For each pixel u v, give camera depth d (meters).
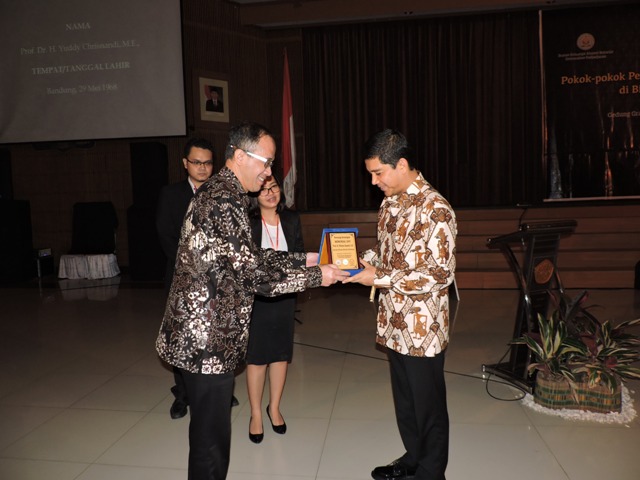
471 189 8.24
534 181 8.04
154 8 7.05
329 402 3.16
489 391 3.26
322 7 7.61
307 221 7.68
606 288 6.36
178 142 7.83
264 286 1.73
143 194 7.41
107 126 7.27
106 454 2.55
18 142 7.41
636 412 2.88
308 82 8.34
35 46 7.24
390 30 8.16
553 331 3.02
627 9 7.59
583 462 2.38
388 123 8.30
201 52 7.59
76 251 8.01
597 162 7.83
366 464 2.41
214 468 1.73
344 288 6.67
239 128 1.74
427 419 1.96
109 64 7.18
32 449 2.61
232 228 1.65
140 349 4.31
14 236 7.47
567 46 7.76
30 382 3.58
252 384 2.62
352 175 8.42
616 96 7.71
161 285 7.13
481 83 8.05
